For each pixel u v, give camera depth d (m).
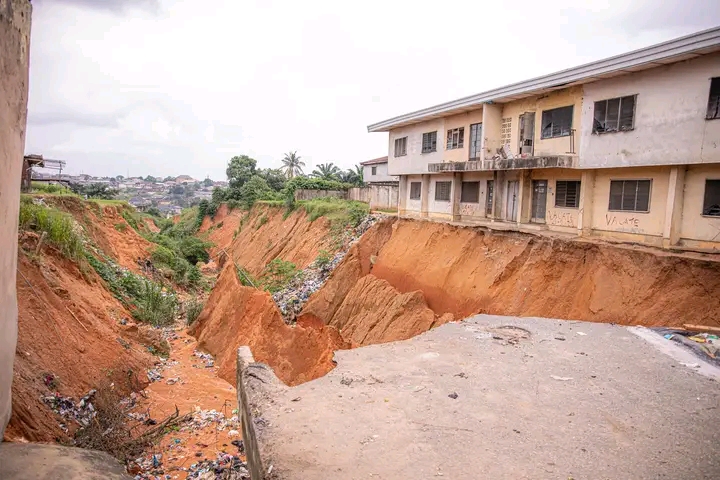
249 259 43.91
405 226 26.88
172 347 20.16
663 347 9.09
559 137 19.14
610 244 15.83
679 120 14.39
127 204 44.06
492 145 22.56
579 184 18.67
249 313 19.00
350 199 44.06
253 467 6.11
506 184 22.80
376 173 52.44
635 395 6.93
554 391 7.04
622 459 5.29
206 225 65.19
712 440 5.71
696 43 13.05
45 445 5.99
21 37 5.91
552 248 17.17
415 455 5.35
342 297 25.55
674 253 14.15
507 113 22.19
